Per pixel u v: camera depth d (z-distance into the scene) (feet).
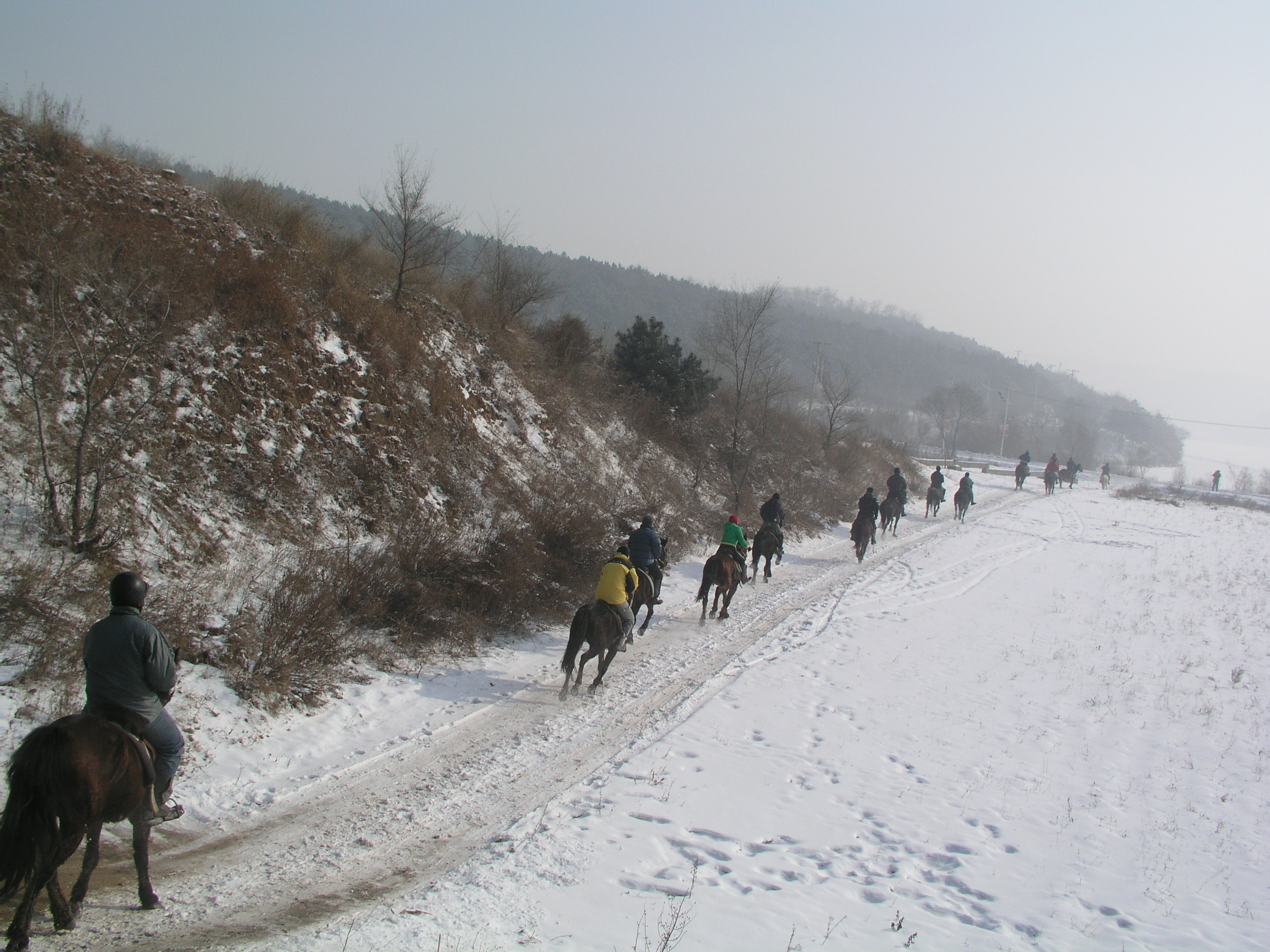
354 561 39.91
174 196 57.72
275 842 21.67
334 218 74.18
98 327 41.24
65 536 32.22
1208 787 29.55
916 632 51.67
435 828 23.12
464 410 61.41
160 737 18.20
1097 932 19.13
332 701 31.09
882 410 414.41
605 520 59.21
